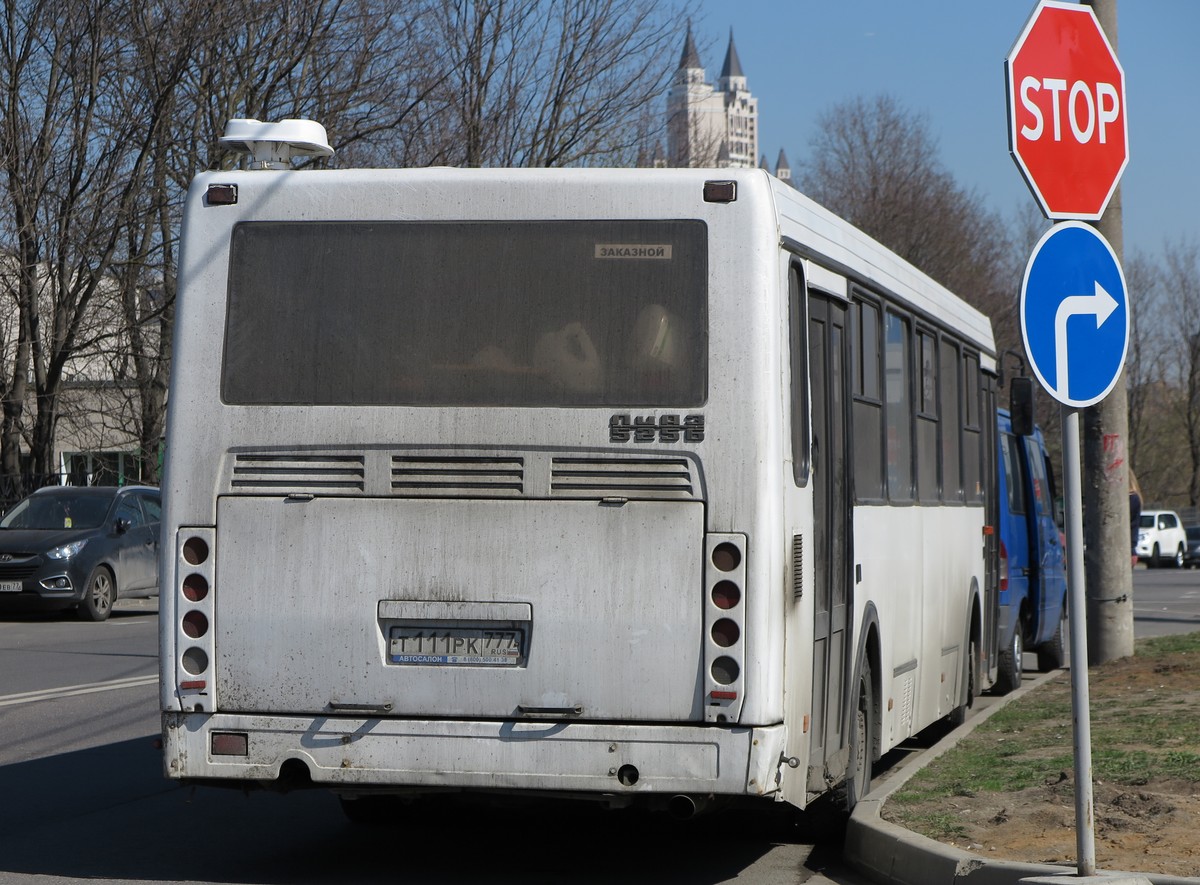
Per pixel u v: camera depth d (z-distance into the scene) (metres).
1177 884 7.90
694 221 8.59
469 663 8.47
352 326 8.79
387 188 8.86
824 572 9.55
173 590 8.80
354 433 8.68
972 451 15.70
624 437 8.45
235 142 9.49
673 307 8.54
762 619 8.29
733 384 8.42
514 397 8.58
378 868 9.70
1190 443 105.69
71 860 9.82
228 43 40.00
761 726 8.27
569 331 8.59
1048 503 21.89
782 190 9.04
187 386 8.90
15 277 40.62
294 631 8.65
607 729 8.31
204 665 8.73
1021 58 8.48
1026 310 8.34
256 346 8.88
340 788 8.62
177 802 11.91
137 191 39.81
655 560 8.36
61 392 43.75
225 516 8.77
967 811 10.33
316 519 8.68
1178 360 105.19
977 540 15.80
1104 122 8.59
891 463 11.89
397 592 8.55
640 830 11.20
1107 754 12.24
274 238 8.95
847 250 10.59
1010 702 16.81
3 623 29.03
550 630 8.41
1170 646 21.25
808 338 9.27
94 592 29.52
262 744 8.63
